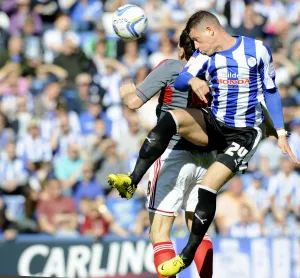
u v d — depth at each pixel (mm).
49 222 37625
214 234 38312
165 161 20844
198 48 19172
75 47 48656
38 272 32219
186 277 31859
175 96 20766
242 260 34156
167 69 20594
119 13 21219
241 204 40344
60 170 41281
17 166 40594
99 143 42875
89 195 39781
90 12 53781
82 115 45125
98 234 37062
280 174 44344
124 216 39719
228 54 18969
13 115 43781
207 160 21078
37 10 52156
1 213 36594
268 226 42281
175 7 56656
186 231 37344
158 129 19406
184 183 20875
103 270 32938
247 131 19344
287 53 56438
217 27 19094
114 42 51781
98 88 47156
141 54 52438
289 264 34844
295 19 59562
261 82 19250
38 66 47594
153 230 20891
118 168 41500
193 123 19469
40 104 44938
